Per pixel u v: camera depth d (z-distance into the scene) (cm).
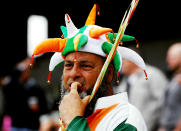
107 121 514
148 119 1177
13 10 2381
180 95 1149
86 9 1770
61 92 574
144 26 1972
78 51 533
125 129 495
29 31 2419
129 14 509
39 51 545
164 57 1928
